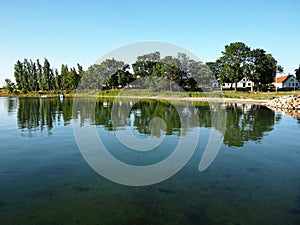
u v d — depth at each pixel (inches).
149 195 269.6
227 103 1505.9
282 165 366.3
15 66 3272.6
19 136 565.6
